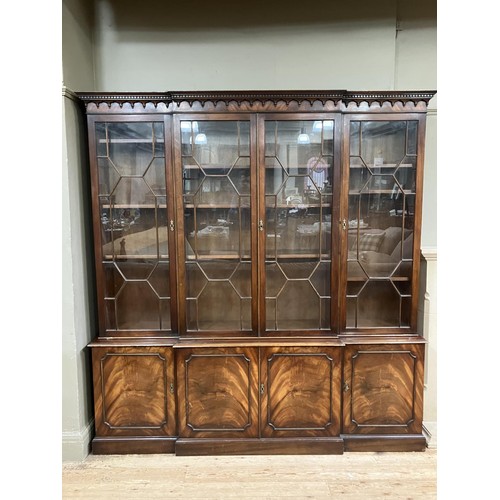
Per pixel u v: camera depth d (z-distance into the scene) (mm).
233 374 2209
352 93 2080
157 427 2254
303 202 2182
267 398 2221
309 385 2215
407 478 2057
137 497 1942
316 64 2391
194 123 2125
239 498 1933
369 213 2223
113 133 2143
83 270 2236
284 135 2137
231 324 2254
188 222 2195
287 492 1967
